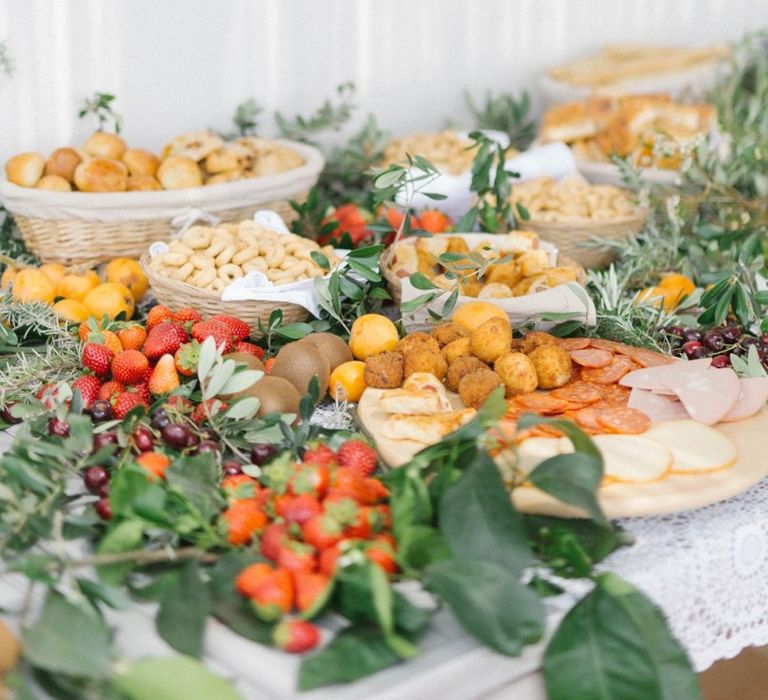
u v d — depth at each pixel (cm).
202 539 95
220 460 110
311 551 88
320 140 259
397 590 93
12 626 91
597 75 280
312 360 131
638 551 102
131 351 129
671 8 346
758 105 255
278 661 83
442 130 288
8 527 99
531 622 84
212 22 233
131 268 172
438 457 102
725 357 142
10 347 146
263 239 163
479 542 91
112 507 94
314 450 105
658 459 109
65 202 173
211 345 120
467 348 133
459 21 283
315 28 252
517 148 275
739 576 107
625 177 207
